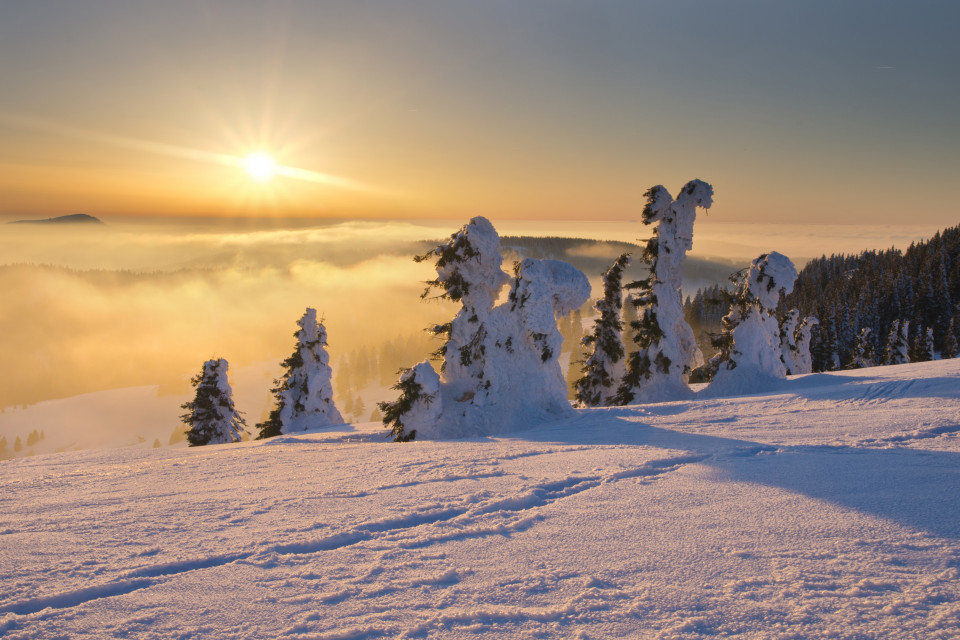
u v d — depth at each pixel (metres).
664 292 28.16
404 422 21.84
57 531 6.43
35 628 4.02
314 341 36.59
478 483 8.48
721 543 5.34
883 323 89.38
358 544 5.83
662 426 16.12
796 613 3.91
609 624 3.90
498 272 23.50
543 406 21.88
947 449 9.45
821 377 23.50
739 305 25.86
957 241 99.19
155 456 18.78
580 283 22.98
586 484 8.17
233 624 4.09
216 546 5.79
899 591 4.16
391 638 3.83
